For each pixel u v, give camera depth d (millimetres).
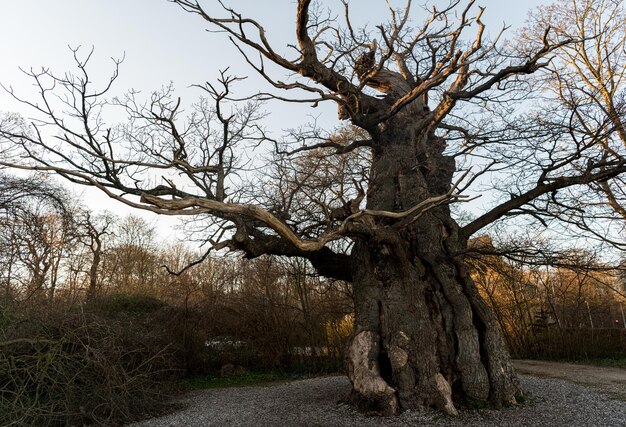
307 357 18797
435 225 10477
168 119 9719
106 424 9625
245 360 18719
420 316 9375
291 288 19812
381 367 9414
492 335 9398
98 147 9703
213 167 9617
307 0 8258
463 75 11367
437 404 8547
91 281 25641
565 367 17141
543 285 21500
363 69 11375
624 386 11953
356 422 8289
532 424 7859
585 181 9570
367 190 11266
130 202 6230
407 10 11305
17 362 9742
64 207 16531
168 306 18562
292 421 8789
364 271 10219
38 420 9289
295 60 9672
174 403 12000
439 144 11891
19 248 14711
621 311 24734
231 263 20234
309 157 12477
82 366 9961
